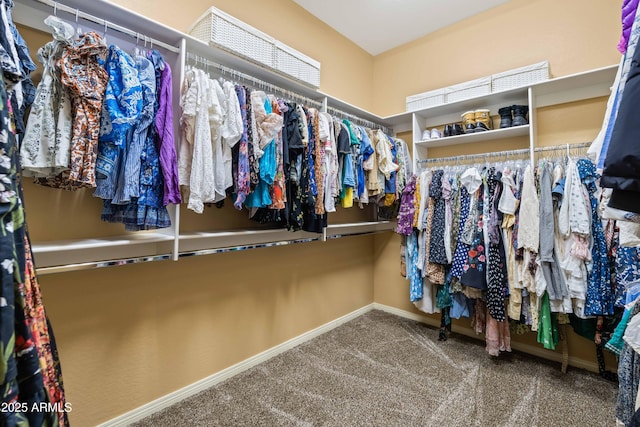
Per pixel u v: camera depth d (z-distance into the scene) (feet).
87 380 4.59
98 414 4.68
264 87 6.63
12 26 3.04
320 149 6.28
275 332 7.29
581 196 5.51
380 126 9.84
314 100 7.50
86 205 4.65
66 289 4.40
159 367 5.34
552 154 6.96
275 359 7.00
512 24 7.68
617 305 5.09
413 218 7.92
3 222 1.66
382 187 7.86
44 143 3.41
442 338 7.95
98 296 4.69
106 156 3.75
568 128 6.86
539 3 7.29
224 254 6.31
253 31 5.60
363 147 7.33
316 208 6.10
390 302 10.14
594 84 6.50
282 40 7.52
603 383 5.98
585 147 6.40
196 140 4.45
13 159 1.80
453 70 8.72
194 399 5.55
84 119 3.51
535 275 5.90
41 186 4.25
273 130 5.24
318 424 4.84
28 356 1.80
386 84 10.28
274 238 6.95
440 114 8.81
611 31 6.40
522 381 6.05
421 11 8.19
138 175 3.95
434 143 8.55
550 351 7.05
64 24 3.47
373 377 6.19
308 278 8.17
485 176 6.81
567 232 5.61
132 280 5.04
